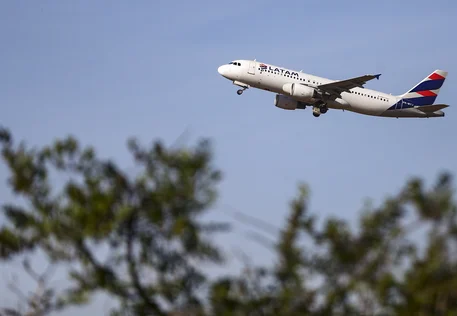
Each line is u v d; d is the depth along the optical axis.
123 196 44.31
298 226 44.22
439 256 42.50
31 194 45.03
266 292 42.88
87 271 43.41
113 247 43.91
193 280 43.97
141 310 43.19
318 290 42.75
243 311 42.31
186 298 43.75
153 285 44.03
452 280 41.59
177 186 44.00
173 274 44.19
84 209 43.81
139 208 44.03
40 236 43.97
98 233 43.00
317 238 44.25
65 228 43.44
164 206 43.91
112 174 44.91
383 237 43.50
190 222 43.47
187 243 43.56
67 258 43.69
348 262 42.88
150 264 44.00
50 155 45.62
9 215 44.59
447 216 43.28
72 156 45.75
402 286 41.75
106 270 43.12
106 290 42.84
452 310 41.03
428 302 41.34
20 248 44.19
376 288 41.44
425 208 43.44
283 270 42.84
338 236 43.38
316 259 43.59
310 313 42.16
